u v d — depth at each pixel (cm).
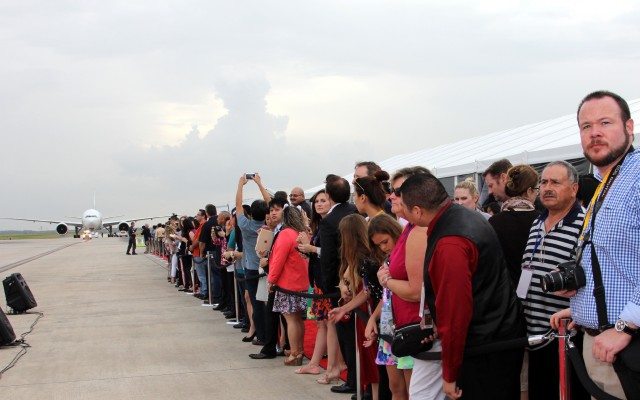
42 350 815
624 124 262
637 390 245
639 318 237
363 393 529
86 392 599
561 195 351
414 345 339
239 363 707
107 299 1395
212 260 1202
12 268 2558
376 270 445
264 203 778
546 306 356
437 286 309
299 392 572
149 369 690
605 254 256
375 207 490
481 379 312
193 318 1075
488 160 935
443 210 319
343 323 541
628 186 251
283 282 659
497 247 313
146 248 4022
